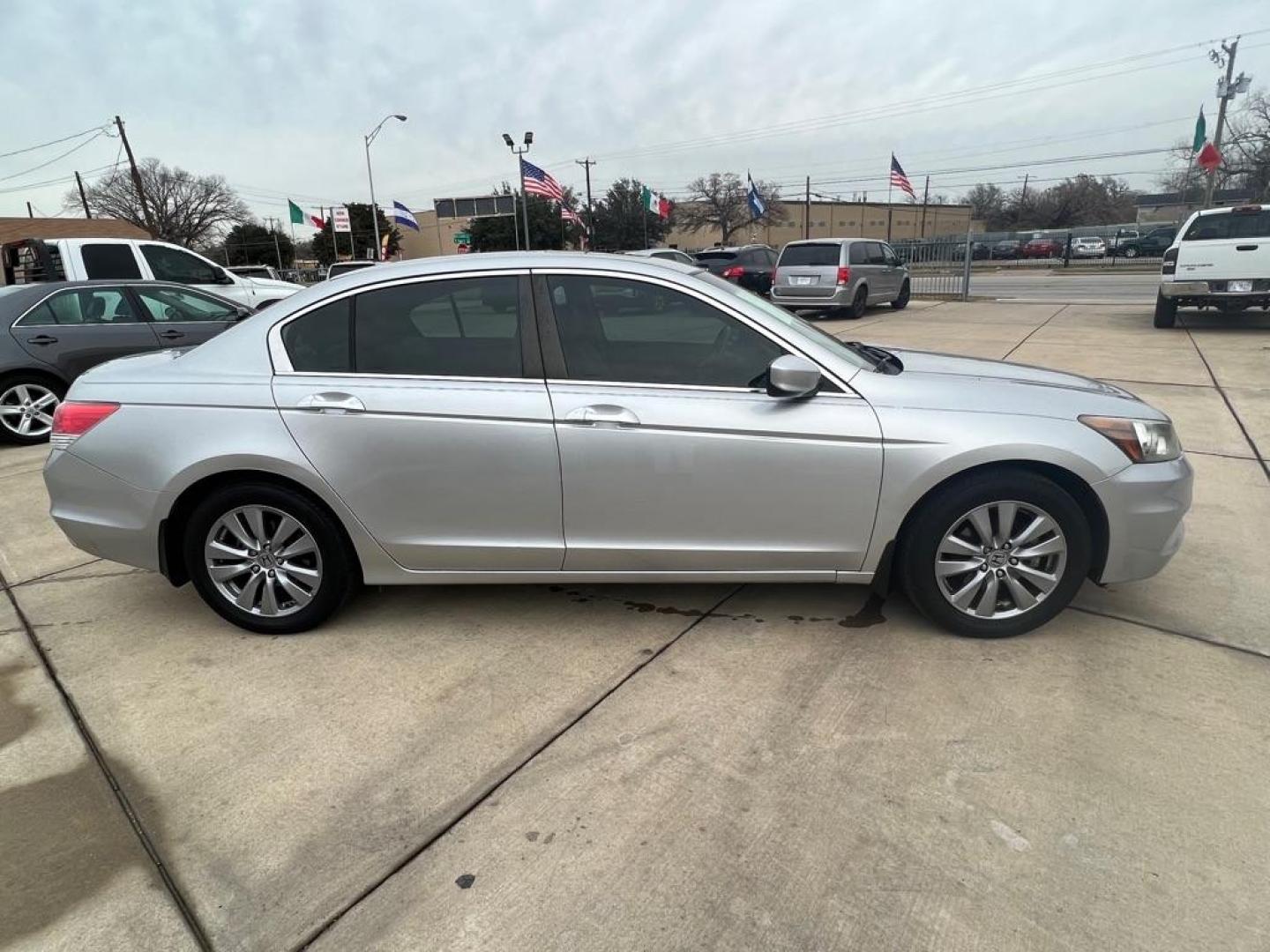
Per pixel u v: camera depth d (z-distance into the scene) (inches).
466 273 128.8
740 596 148.1
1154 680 117.2
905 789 96.6
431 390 125.5
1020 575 126.5
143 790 100.3
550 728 110.5
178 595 156.1
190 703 118.6
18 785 102.0
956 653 126.0
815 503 124.1
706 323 126.0
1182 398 300.5
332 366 129.3
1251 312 572.1
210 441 127.1
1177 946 74.8
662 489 124.4
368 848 90.0
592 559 129.6
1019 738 105.1
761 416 122.1
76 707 118.3
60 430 133.5
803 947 76.3
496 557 130.5
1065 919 78.2
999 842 88.0
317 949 77.6
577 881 84.6
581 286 127.4
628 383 125.0
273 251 3427.7
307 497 130.3
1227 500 191.9
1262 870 83.0
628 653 129.3
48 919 81.7
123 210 2933.1
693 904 81.2
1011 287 1051.3
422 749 106.7
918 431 120.8
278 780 101.4
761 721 110.6
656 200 1683.1
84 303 307.4
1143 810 91.8
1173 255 471.8
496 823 93.0
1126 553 124.0
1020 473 122.0
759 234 2876.5
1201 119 1159.6
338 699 118.7
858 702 114.1
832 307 655.8
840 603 144.1
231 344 133.2
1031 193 3457.2
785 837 89.6
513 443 124.3
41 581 164.6
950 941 76.2
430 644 133.8
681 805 95.2
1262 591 143.8
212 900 83.7
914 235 3420.3
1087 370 359.9
